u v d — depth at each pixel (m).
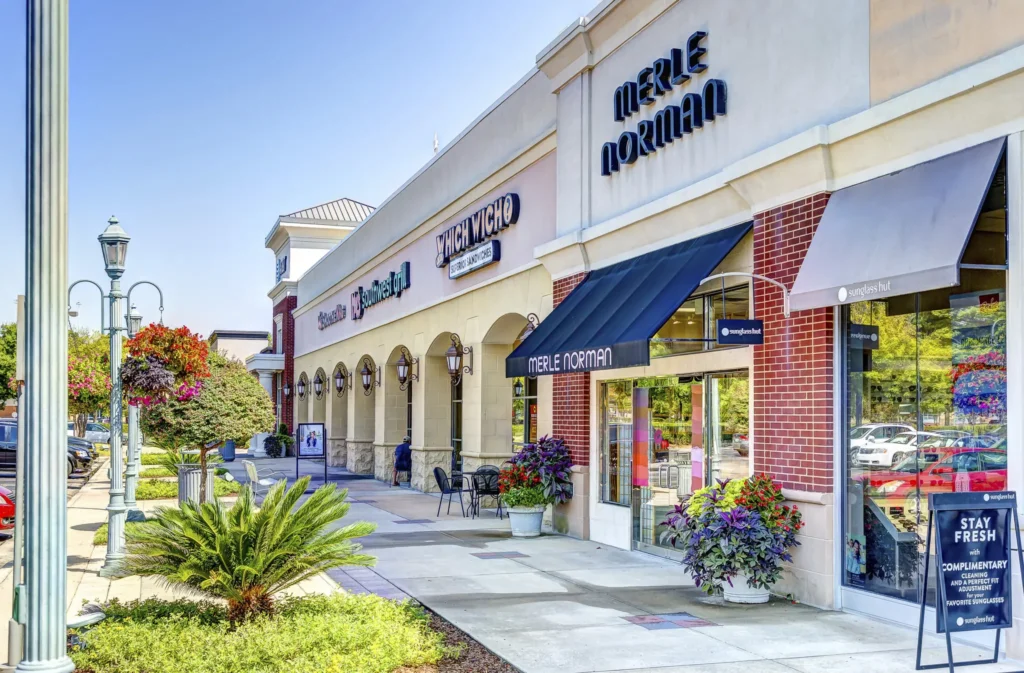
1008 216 8.09
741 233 11.45
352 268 33.34
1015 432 7.96
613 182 14.73
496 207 19.30
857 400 9.99
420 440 25.11
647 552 14.02
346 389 35.00
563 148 16.25
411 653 7.77
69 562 13.73
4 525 16.72
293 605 9.05
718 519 10.27
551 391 17.02
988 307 8.46
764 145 11.23
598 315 13.42
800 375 10.40
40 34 6.02
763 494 10.46
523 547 14.79
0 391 52.16
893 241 8.70
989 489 8.37
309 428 31.69
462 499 21.12
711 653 8.26
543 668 7.76
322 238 48.09
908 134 9.09
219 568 8.42
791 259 10.55
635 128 14.15
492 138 19.86
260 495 24.31
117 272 13.35
